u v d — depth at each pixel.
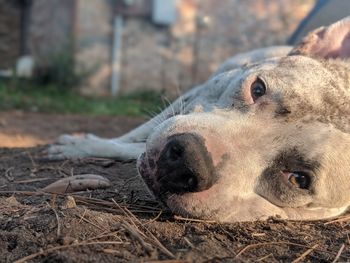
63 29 1.11
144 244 0.24
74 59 1.09
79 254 0.22
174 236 0.25
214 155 0.27
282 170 0.28
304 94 0.30
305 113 0.29
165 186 0.27
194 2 1.13
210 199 0.27
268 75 0.31
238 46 1.16
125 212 0.28
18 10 1.21
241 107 0.30
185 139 0.26
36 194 0.30
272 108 0.29
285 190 0.29
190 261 0.23
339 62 0.33
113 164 0.38
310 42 0.36
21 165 0.38
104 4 1.09
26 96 0.98
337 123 0.29
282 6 1.14
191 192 0.26
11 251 0.23
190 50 1.15
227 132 0.28
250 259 0.24
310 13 0.54
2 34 1.21
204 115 0.29
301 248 0.26
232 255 0.24
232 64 0.41
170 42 1.14
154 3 1.11
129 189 0.32
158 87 1.14
